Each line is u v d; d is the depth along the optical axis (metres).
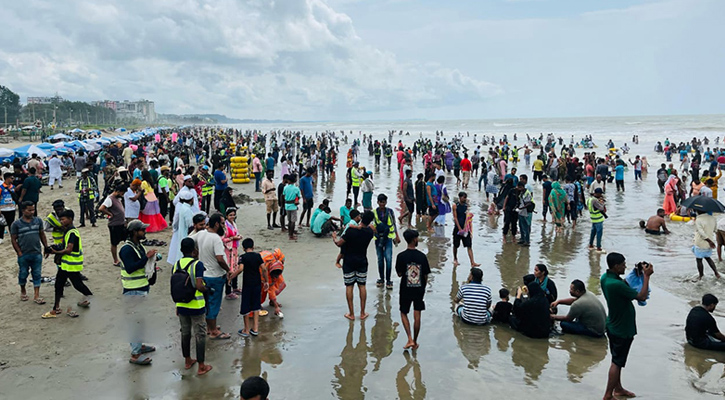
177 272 6.04
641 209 18.31
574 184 15.44
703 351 6.84
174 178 15.52
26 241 8.17
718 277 9.95
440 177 14.00
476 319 7.69
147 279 6.95
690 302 8.74
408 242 7.01
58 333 7.12
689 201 10.00
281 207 13.93
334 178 28.09
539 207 19.00
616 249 12.45
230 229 8.81
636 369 6.31
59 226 8.44
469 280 8.19
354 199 19.25
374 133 119.50
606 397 5.54
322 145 36.41
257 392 3.02
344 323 7.75
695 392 5.74
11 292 8.84
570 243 13.09
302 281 9.79
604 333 7.36
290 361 6.43
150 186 13.90
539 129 120.06
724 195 20.91
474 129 135.75
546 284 7.94
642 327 7.67
